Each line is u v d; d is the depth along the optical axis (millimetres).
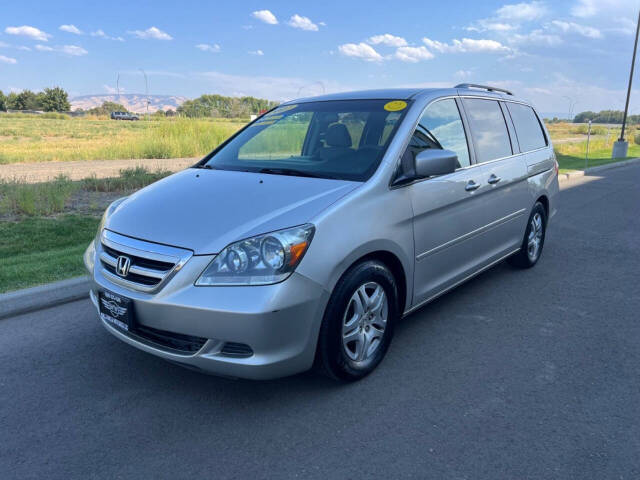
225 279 2705
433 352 3729
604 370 3477
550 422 2867
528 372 3445
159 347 2902
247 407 3020
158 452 2617
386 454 2592
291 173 3535
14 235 6867
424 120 3855
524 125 5469
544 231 5871
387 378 3354
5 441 2707
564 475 2438
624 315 4453
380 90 4344
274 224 2832
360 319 3199
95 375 3396
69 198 9672
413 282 3617
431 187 3672
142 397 3131
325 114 4141
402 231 3389
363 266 3111
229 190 3324
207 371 2814
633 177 15234
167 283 2791
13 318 4332
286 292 2711
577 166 17625
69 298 4727
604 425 2842
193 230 2910
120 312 2992
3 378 3352
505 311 4520
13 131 39469
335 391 3189
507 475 2439
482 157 4438
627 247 6832
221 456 2582
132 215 3264
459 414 2945
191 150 19203
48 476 2443
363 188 3201
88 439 2727
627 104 22734
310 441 2699
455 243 4035
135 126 51000
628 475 2441
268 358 2738
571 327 4188
